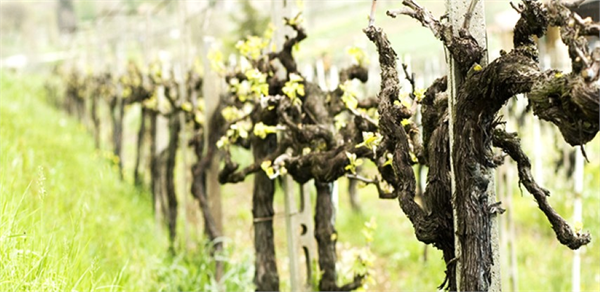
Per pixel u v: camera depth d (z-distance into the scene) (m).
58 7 47.28
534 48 2.56
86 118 18.89
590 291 7.36
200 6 8.19
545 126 12.52
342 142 4.59
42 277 3.57
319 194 5.27
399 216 11.01
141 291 5.45
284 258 8.59
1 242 3.59
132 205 9.47
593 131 2.16
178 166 13.89
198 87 8.51
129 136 22.19
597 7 3.38
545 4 2.49
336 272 5.30
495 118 2.80
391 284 7.98
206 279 6.64
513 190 11.29
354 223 10.23
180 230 9.48
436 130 2.91
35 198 5.38
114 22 17.44
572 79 2.15
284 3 5.20
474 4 2.65
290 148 5.15
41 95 25.36
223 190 12.64
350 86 4.40
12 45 51.81
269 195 5.54
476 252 2.64
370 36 2.95
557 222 2.79
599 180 10.75
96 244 5.47
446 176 2.86
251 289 6.55
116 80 14.59
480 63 2.65
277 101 4.83
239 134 5.30
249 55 5.20
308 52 12.51
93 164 11.05
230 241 7.48
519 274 7.76
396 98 2.90
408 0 2.75
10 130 8.15
